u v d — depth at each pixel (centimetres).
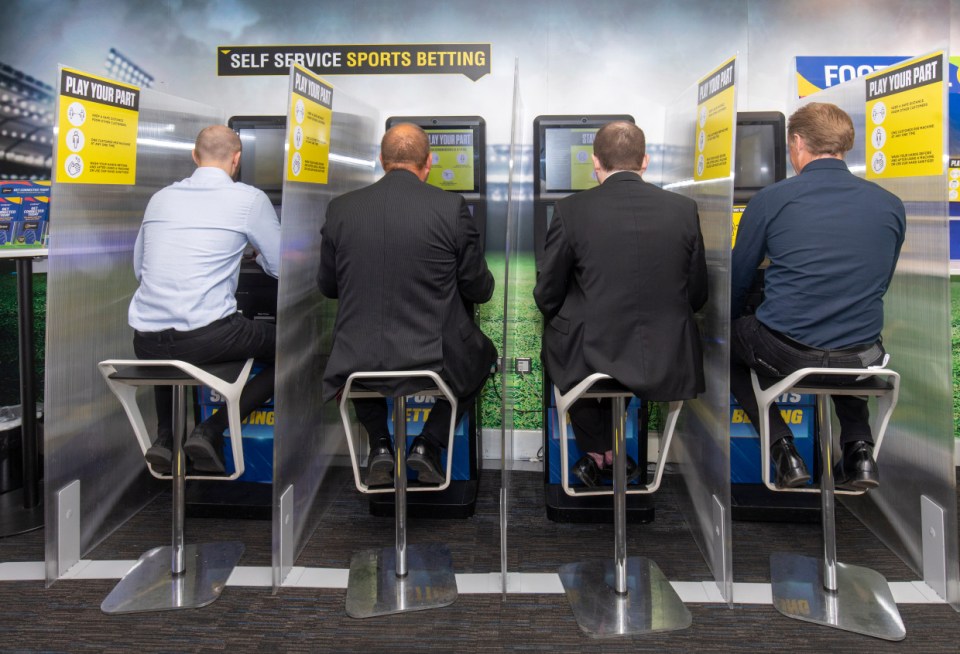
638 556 216
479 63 282
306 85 202
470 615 182
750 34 274
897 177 201
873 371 163
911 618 180
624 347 177
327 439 249
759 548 220
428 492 252
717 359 195
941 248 183
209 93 288
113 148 215
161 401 212
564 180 257
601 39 278
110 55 287
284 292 195
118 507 235
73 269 202
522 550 220
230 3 284
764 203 188
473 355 199
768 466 184
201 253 197
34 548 220
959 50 268
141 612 183
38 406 293
